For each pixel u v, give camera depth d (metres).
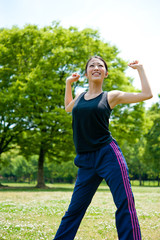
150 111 37.88
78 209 2.35
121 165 2.21
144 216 5.57
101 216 5.62
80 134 2.39
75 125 2.43
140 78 2.32
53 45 19.92
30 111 17.98
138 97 2.29
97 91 2.50
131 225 2.02
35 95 17.14
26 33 20.11
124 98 2.36
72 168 46.09
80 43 19.91
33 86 16.97
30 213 5.79
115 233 3.95
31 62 20.42
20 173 54.03
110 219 5.25
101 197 11.48
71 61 20.09
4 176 66.94
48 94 18.23
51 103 17.98
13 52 19.42
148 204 8.38
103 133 2.33
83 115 2.34
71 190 17.81
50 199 9.88
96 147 2.31
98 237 3.68
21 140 20.70
